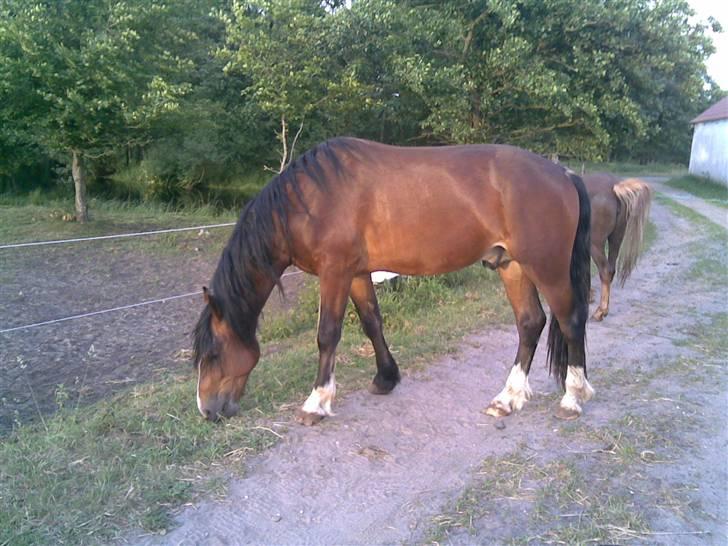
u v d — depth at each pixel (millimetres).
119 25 11594
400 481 3203
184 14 14211
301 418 3820
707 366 4949
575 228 3787
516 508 2918
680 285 8062
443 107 10102
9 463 3160
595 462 3352
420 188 3650
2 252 10109
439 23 9617
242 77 18703
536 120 11047
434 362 5047
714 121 28250
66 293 7957
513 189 3629
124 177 23547
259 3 10336
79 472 3098
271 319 6645
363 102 10781
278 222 3717
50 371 5305
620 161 40844
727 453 3463
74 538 2609
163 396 4254
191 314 7188
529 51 9664
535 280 3762
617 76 10195
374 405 4168
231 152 21531
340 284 3752
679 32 10109
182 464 3277
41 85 11586
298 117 11602
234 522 2812
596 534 2682
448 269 3820
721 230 12961
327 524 2822
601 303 6504
